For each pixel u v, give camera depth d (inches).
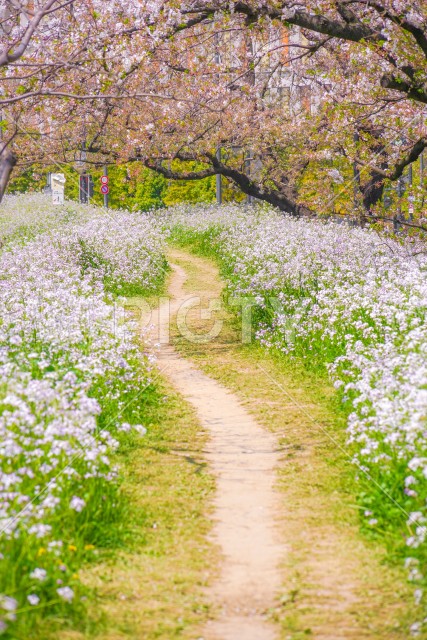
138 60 669.3
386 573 261.6
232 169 1334.9
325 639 219.1
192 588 253.0
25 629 212.5
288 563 272.1
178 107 892.6
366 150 976.3
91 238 1049.5
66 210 1616.6
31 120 860.0
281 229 1090.7
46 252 927.7
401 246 855.1
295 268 811.4
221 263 1133.7
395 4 650.2
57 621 221.9
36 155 956.0
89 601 237.8
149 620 230.4
